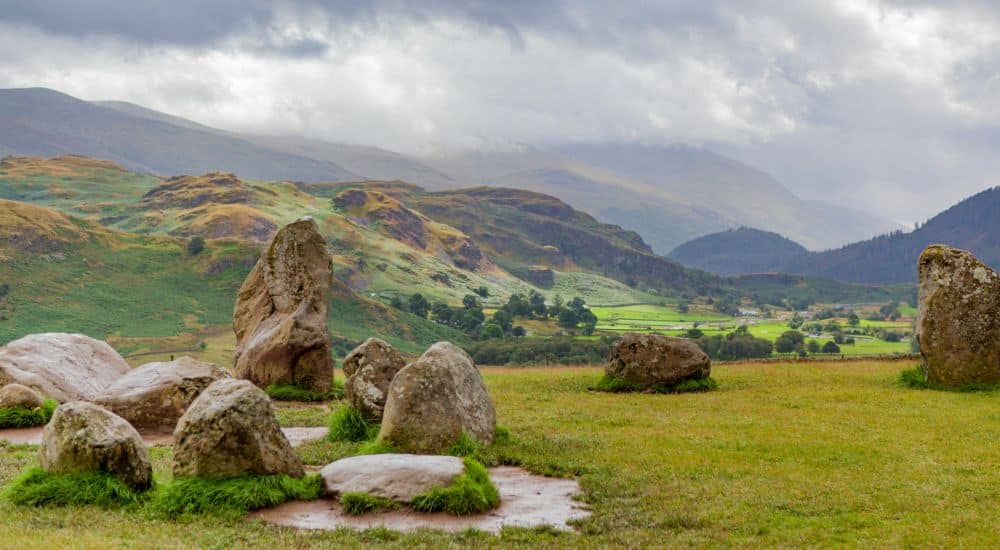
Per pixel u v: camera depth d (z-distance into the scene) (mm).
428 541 14617
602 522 16297
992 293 35250
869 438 24781
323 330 35031
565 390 37188
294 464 17625
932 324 35719
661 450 23031
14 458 20672
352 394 25641
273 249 36469
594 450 23078
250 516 16031
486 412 24125
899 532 15688
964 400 32188
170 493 16312
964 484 19188
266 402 17578
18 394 25938
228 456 16844
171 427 25922
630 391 36406
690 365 36438
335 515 16234
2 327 190750
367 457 17984
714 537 15453
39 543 13383
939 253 36375
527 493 18734
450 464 17453
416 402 21359
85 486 16344
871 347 179750
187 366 27375
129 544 13672
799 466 21109
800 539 15273
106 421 17109
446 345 24281
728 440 24500
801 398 33125
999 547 14844
